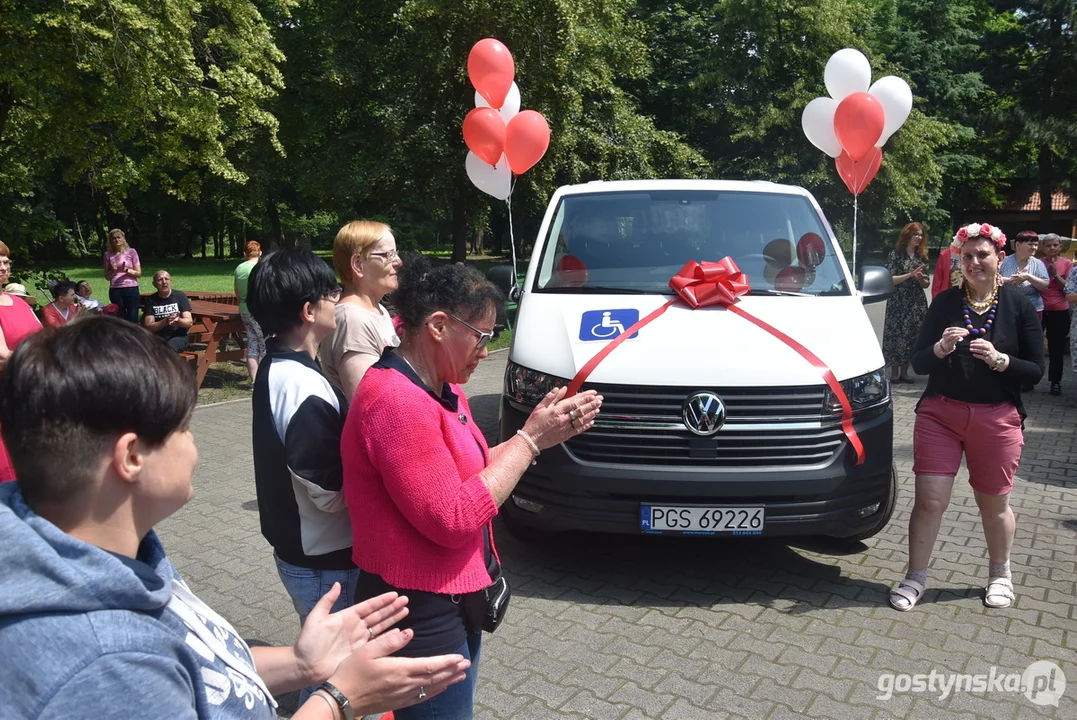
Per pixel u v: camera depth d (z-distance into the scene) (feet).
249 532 16.94
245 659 4.27
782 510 12.94
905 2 105.70
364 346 9.84
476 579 7.04
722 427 12.86
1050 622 12.71
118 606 3.33
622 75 72.43
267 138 76.54
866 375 13.52
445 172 63.21
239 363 37.01
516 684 11.02
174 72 36.11
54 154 38.88
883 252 102.94
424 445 6.61
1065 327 29.45
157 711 3.26
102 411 3.49
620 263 16.70
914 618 12.84
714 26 81.61
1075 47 109.60
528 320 15.34
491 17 56.54
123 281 41.14
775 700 10.62
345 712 4.69
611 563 14.98
